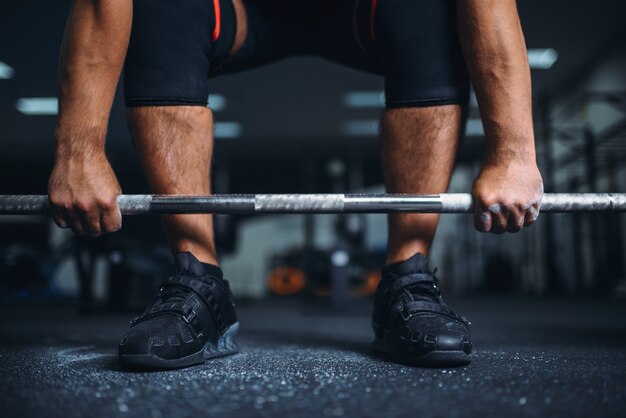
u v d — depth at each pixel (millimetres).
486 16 684
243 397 470
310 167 8203
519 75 682
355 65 894
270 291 7309
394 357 696
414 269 746
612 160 4488
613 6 4434
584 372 594
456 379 553
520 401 453
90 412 420
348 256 3152
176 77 718
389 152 759
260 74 5508
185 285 698
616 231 4742
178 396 475
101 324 1789
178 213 672
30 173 8555
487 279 6664
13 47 4953
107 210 652
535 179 666
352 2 812
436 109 729
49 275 4484
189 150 728
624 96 4773
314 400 458
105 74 679
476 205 670
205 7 729
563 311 2490
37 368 648
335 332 1287
